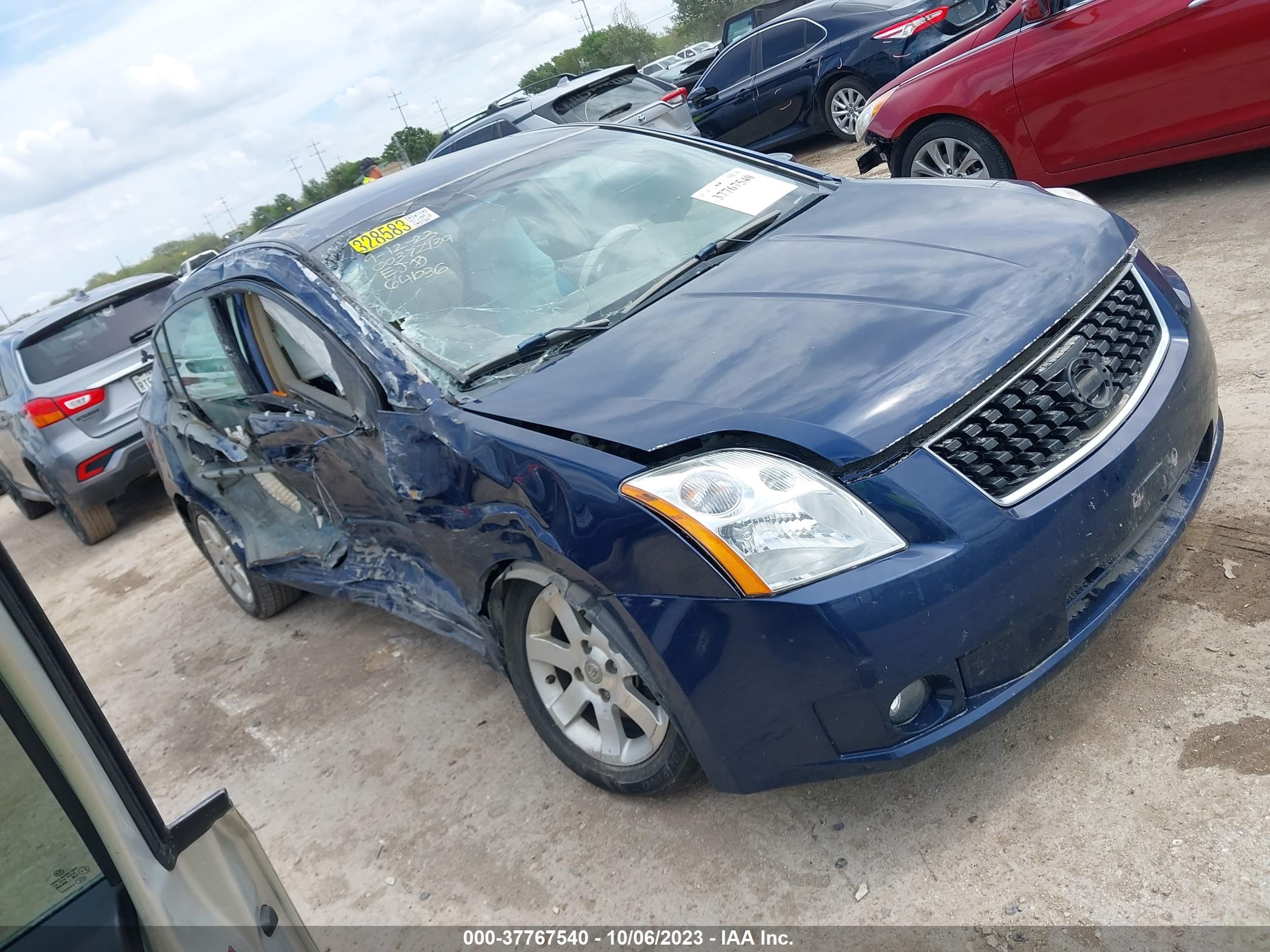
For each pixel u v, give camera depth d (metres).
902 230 2.71
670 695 2.19
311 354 3.11
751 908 2.21
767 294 2.54
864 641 1.89
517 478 2.36
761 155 3.58
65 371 7.12
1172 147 5.02
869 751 2.01
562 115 9.66
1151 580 2.70
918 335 2.18
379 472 2.95
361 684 3.86
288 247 3.22
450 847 2.79
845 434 1.99
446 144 10.64
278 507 4.09
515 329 2.84
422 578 3.21
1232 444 3.13
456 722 3.38
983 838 2.15
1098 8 5.01
